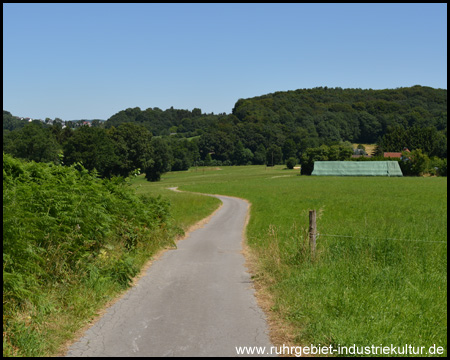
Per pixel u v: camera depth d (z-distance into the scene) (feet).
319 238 41.11
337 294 26.25
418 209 100.78
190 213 100.37
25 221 23.25
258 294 28.96
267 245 44.27
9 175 27.86
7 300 21.03
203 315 24.45
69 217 27.48
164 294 29.04
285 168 606.14
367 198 144.36
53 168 33.01
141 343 20.29
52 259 26.22
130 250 40.52
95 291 27.14
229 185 288.30
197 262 40.93
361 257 34.09
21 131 308.81
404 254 35.35
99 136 350.84
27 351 18.61
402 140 640.99
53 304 23.15
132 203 45.24
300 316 23.16
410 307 24.82
